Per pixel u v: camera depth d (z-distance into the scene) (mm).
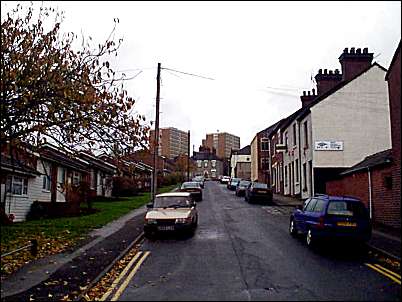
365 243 15773
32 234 18375
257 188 36188
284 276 11242
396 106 19047
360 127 32781
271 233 19078
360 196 23312
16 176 24734
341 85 33062
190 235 18609
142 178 45938
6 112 12891
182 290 9883
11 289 10141
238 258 13609
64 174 32250
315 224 15430
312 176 33094
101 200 38031
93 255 14086
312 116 32938
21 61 13117
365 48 33812
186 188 39188
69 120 13234
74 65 13719
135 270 12102
